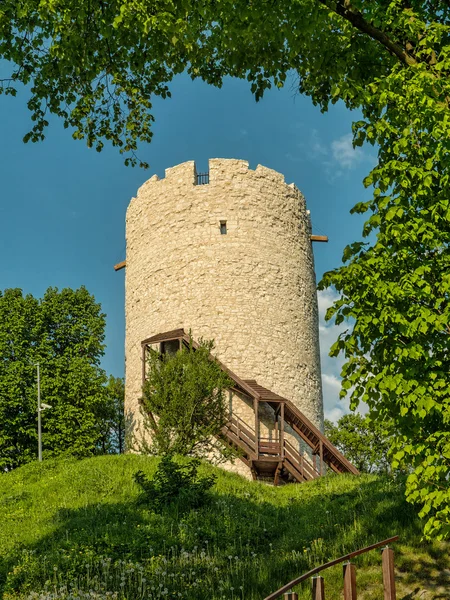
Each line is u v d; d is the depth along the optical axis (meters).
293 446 25.41
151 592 9.94
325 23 9.09
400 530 11.02
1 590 10.41
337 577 9.64
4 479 19.56
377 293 7.59
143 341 25.89
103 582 10.33
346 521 12.76
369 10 8.45
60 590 9.94
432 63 8.45
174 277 27.19
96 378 32.88
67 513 14.80
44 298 34.38
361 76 9.54
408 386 7.38
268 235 27.77
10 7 9.73
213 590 9.83
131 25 9.23
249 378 25.59
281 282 27.53
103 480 17.38
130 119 11.92
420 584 9.31
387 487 15.34
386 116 8.57
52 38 10.44
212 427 21.06
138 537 12.59
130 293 29.36
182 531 13.05
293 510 15.63
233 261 26.83
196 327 26.20
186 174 28.20
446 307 7.43
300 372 27.08
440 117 7.76
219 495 16.31
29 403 30.81
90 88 11.33
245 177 28.05
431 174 7.75
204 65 11.96
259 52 10.63
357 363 8.02
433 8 9.29
